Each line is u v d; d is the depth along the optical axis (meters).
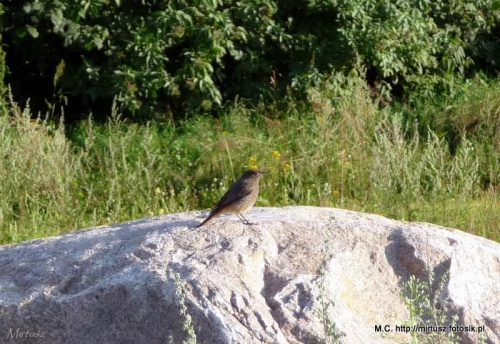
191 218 7.76
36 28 16.28
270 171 13.48
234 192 7.42
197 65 15.90
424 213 11.51
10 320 6.54
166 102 16.53
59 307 6.48
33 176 12.40
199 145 14.70
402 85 17.94
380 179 11.94
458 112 15.85
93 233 7.66
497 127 15.34
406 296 6.83
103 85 16.17
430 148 12.58
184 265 6.59
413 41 16.92
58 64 16.67
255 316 6.19
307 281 6.55
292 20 17.33
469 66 19.20
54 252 7.24
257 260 6.77
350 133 14.20
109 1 16.33
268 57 17.39
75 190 12.79
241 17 16.61
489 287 7.13
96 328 6.40
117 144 14.19
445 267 7.01
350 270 6.89
